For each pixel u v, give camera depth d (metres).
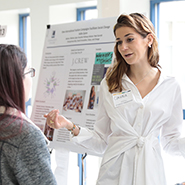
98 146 1.85
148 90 1.72
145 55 1.72
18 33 4.55
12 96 1.11
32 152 1.06
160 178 1.65
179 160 3.36
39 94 2.75
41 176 1.07
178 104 1.74
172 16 3.29
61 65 2.67
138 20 1.65
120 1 3.16
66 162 2.45
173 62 3.35
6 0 4.17
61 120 1.72
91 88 2.46
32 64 4.01
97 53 2.48
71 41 2.65
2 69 1.09
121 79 1.76
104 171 1.74
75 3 3.73
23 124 1.09
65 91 2.60
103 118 1.83
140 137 1.67
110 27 2.46
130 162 1.68
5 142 1.06
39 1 3.88
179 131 1.75
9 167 1.07
